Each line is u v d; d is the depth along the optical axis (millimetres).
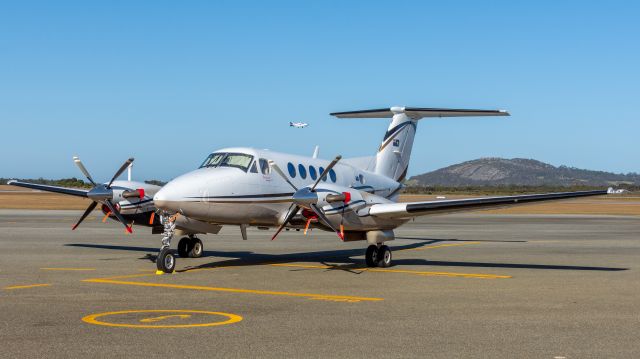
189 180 14344
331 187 14828
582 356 6754
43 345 7137
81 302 10062
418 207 14797
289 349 7016
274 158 16094
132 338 7496
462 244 23391
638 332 7949
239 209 15023
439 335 7738
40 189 18141
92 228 29578
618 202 107750
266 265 15875
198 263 16281
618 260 17438
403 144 21156
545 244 23359
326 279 13188
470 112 20234
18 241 22016
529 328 8164
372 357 6691
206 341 7371
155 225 17062
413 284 12438
